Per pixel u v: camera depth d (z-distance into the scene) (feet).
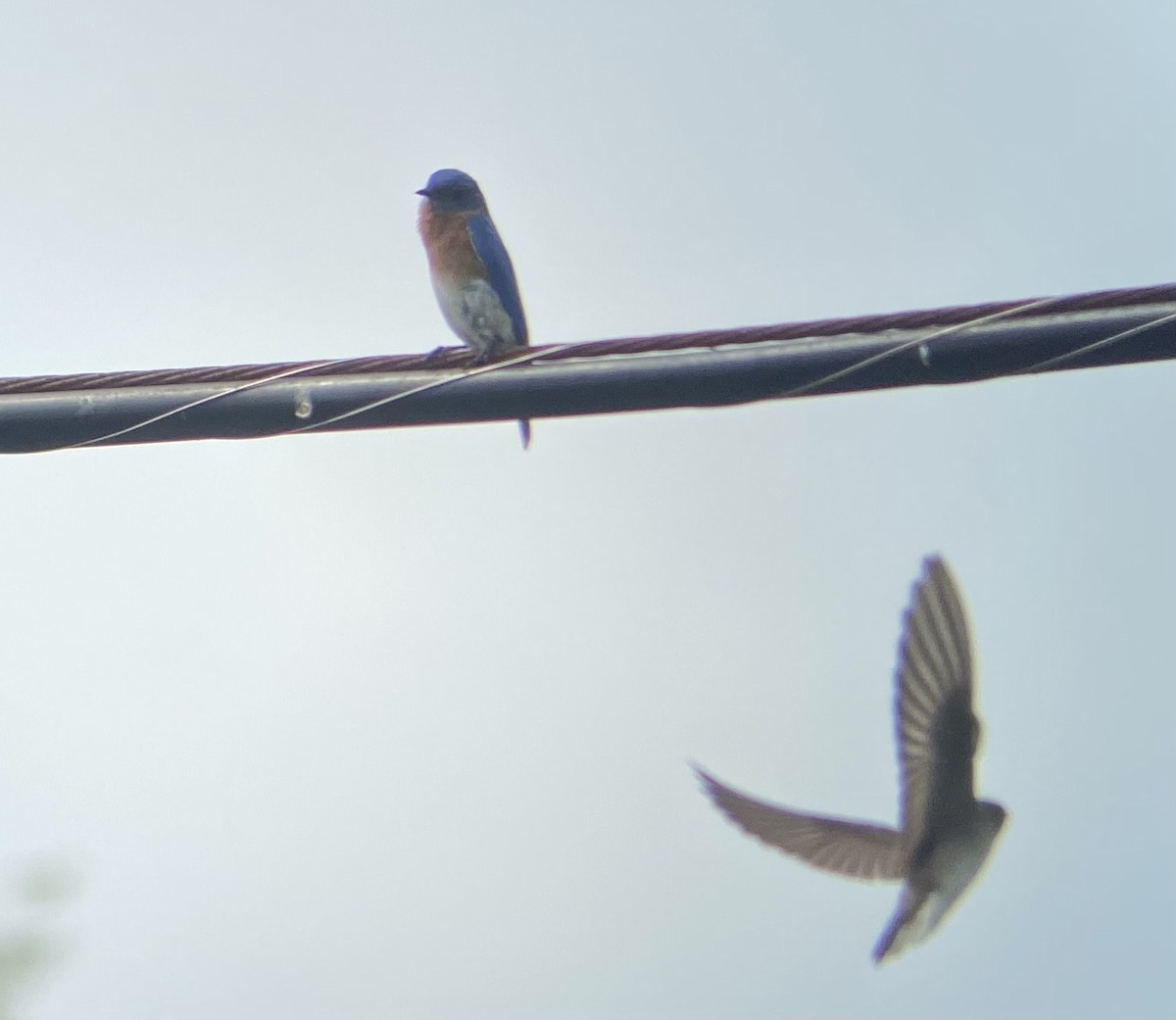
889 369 36.52
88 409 38.50
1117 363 35.86
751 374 37.04
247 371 38.32
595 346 37.65
